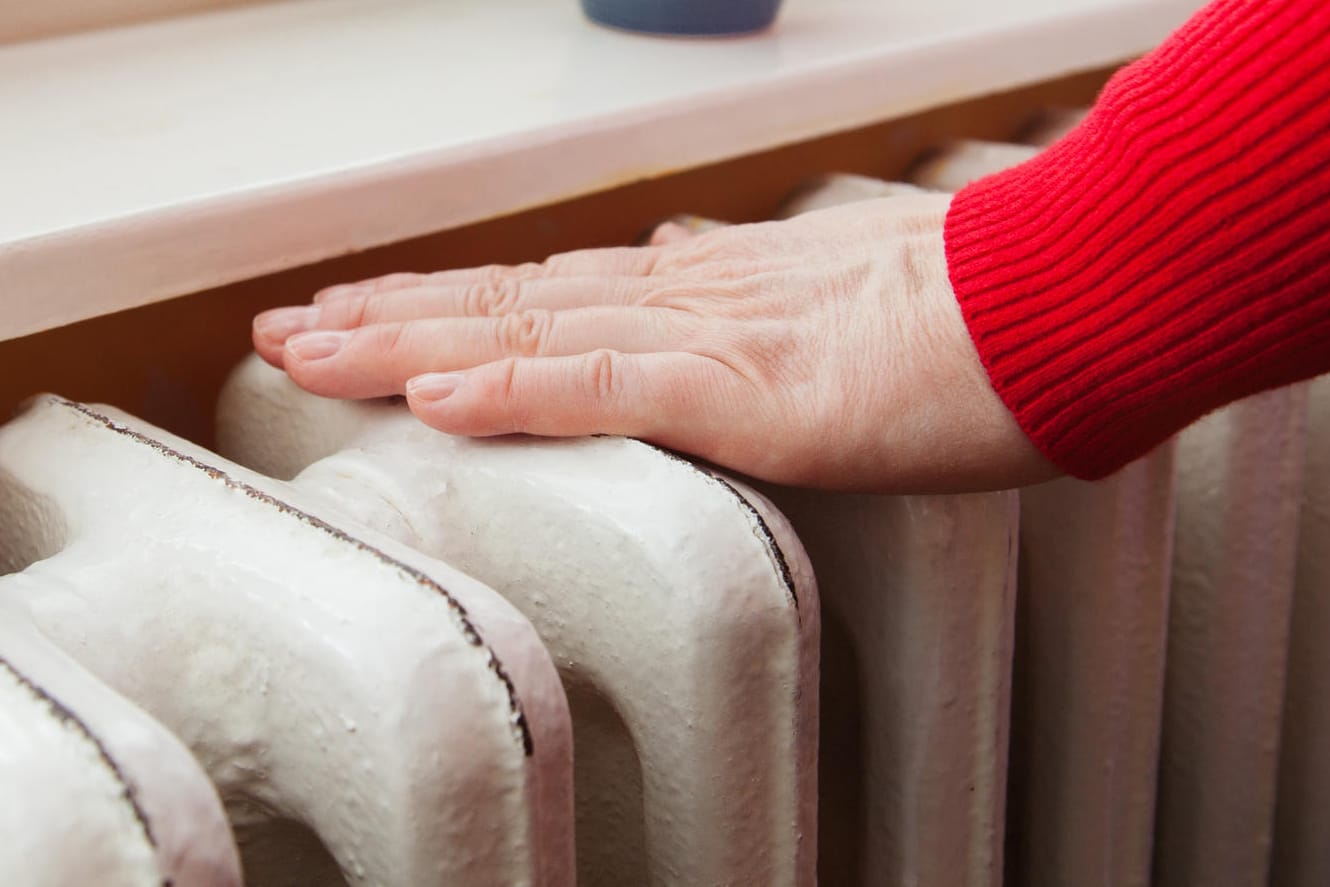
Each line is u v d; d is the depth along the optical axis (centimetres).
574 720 69
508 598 67
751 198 92
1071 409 66
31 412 69
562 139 76
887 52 84
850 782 77
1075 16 89
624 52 85
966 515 70
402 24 89
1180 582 87
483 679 59
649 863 67
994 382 66
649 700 64
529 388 66
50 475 66
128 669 62
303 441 72
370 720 58
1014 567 72
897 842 74
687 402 67
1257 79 62
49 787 53
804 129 82
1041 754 82
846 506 71
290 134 75
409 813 58
